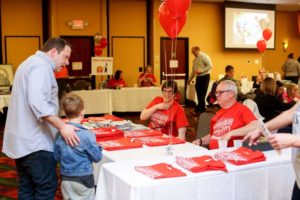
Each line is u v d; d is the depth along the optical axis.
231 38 12.23
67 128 2.54
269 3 12.48
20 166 2.78
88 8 10.72
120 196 2.22
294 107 2.12
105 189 2.43
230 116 3.25
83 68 10.81
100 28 10.89
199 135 3.90
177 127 3.76
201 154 2.67
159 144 3.18
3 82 9.75
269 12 12.60
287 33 14.02
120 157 2.81
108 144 3.12
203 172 2.26
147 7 11.47
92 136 2.64
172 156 2.71
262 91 5.14
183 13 3.41
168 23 3.58
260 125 1.92
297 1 12.05
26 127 2.62
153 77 10.18
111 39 11.18
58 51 2.69
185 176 2.19
